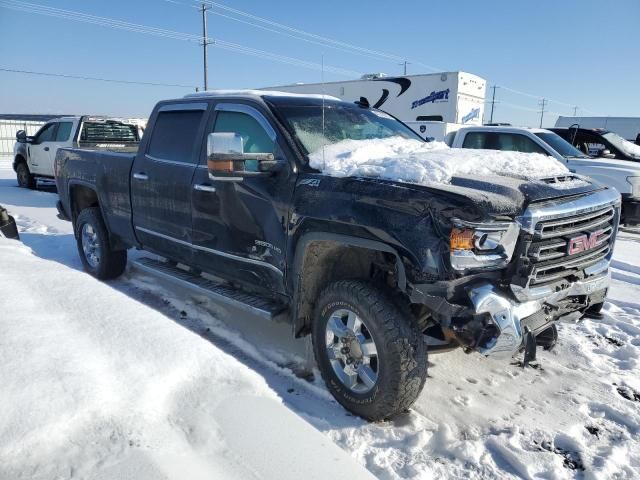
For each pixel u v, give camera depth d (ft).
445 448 9.44
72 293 9.46
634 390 11.93
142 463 5.65
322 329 10.86
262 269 12.40
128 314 8.70
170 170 14.76
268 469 6.23
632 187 29.55
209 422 6.73
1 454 5.41
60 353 7.07
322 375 11.07
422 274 9.05
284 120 12.57
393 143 13.17
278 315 12.12
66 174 20.07
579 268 10.47
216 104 14.17
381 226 9.49
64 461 5.53
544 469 8.98
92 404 6.23
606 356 13.78
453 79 55.36
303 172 11.51
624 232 32.68
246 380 7.76
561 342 14.44
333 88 65.10
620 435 10.19
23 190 47.34
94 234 19.12
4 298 8.85
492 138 34.68
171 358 7.60
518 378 12.35
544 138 33.50
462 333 9.29
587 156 33.27
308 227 10.90
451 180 10.04
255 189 12.12
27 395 6.10
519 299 9.27
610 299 18.40
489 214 8.85
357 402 10.24
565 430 10.21
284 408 7.48
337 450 6.97
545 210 9.55
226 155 11.02
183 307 16.20
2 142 86.28
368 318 9.77
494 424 10.37
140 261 17.16
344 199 10.23
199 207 13.74
